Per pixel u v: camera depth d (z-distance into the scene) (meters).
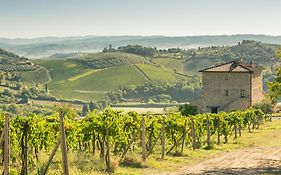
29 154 21.14
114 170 21.11
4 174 14.88
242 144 39.00
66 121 24.53
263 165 25.30
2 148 19.48
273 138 44.03
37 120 20.81
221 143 40.16
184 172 22.17
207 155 30.64
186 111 92.25
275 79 28.31
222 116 41.97
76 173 18.59
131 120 27.86
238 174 21.27
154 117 30.75
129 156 24.45
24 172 18.59
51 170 18.72
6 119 14.95
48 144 23.17
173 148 32.09
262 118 63.72
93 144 24.73
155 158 27.02
